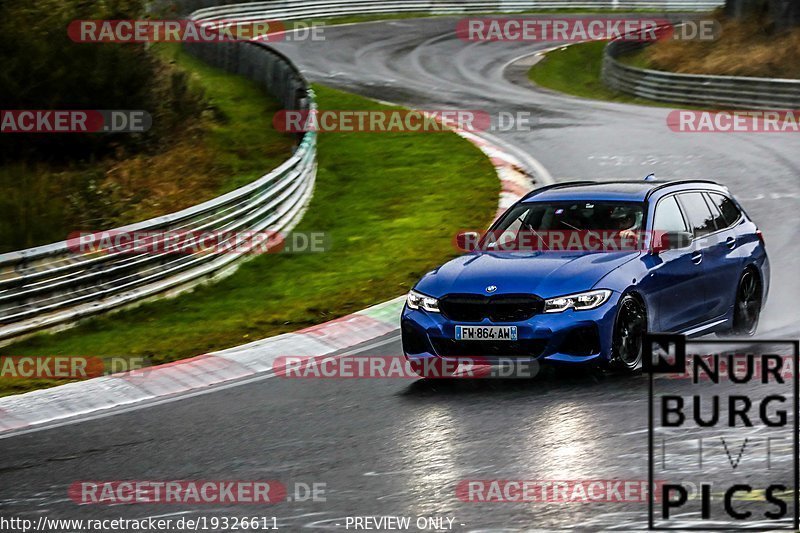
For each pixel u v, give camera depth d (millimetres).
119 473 26406
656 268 33531
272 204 65938
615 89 133375
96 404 34312
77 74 84062
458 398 31328
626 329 32250
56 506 24016
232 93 117250
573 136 93875
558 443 25922
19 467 27656
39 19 83938
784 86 105250
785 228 57094
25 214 68875
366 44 178750
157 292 53938
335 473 25031
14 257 48219
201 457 27297
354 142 96250
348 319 44000
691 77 116750
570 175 77438
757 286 38500
